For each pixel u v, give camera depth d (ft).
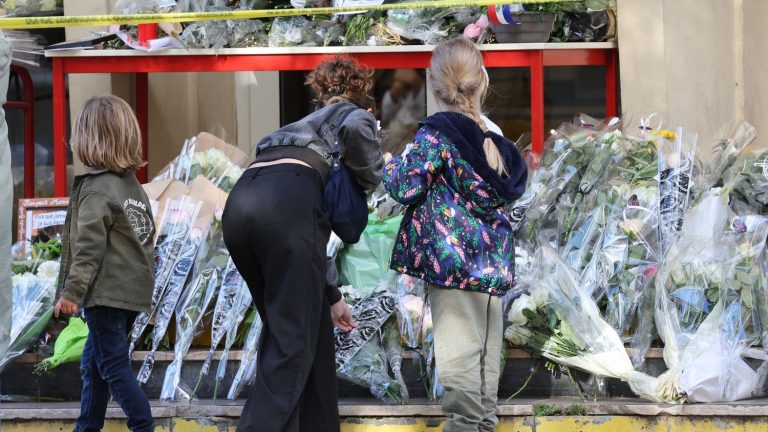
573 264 36.47
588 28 46.06
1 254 24.59
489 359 29.55
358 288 36.22
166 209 37.45
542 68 43.98
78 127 30.83
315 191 28.40
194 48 44.01
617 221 36.88
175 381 34.71
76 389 35.70
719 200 37.06
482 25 43.88
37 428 33.19
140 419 30.63
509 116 62.08
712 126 47.37
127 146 30.89
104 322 30.58
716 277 35.14
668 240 36.52
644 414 32.17
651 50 46.19
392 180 28.43
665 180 37.55
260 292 29.35
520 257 36.70
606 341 33.60
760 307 34.96
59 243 39.24
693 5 46.78
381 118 60.90
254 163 29.22
